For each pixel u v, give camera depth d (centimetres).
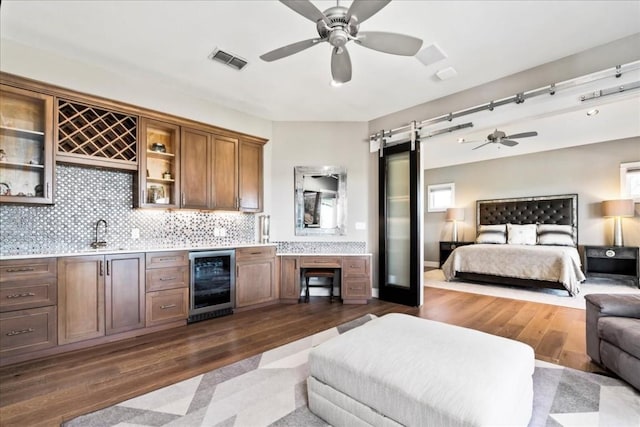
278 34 270
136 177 342
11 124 282
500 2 227
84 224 319
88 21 252
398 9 235
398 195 453
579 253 611
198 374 227
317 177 480
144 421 171
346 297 433
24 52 283
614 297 236
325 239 477
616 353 211
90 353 265
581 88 286
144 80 352
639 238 562
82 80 314
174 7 236
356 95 393
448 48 286
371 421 147
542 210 652
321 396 172
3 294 242
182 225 391
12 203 275
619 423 169
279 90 380
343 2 231
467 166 766
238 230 446
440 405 125
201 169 382
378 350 165
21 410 182
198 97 399
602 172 595
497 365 148
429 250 826
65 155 290
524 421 151
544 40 273
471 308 403
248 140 432
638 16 241
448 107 390
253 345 282
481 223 734
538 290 511
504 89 340
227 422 171
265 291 419
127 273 303
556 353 262
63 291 268
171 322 331
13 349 244
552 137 564
